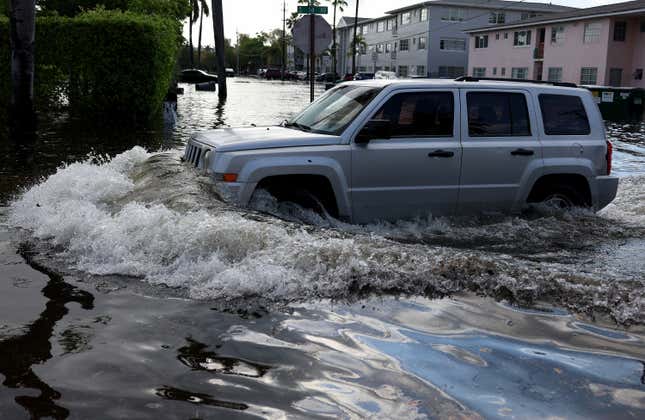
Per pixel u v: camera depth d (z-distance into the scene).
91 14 18.50
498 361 3.33
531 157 6.87
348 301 4.11
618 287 4.44
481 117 6.80
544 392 3.01
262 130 6.82
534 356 3.40
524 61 53.59
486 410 2.82
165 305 3.99
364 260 4.54
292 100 33.44
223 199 5.84
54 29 17.70
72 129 15.85
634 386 3.10
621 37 43.97
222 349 3.38
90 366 3.15
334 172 6.17
